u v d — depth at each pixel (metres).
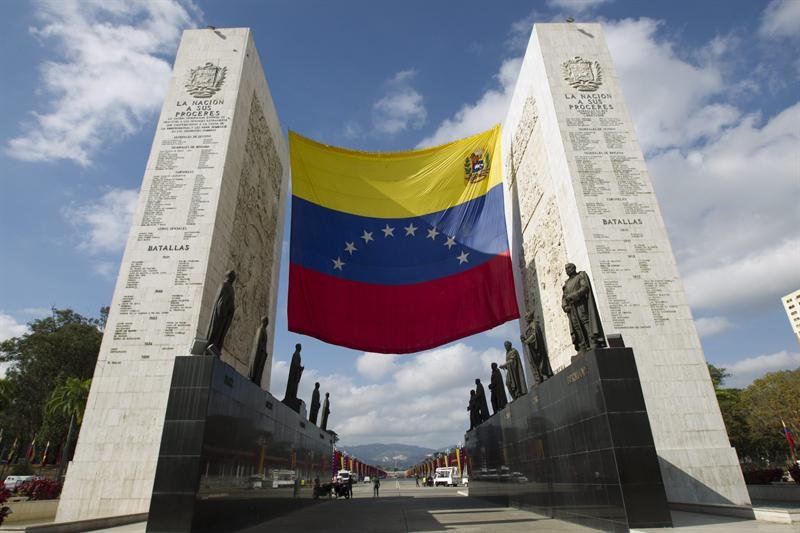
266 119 35.12
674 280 25.27
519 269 37.84
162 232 25.53
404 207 32.81
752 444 61.22
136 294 24.28
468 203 32.44
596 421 14.87
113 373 22.92
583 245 26.06
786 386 53.94
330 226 31.19
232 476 15.96
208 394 14.16
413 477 162.12
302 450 28.73
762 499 25.27
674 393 23.20
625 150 28.19
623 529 13.28
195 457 13.42
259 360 22.34
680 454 22.12
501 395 30.12
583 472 15.88
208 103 28.88
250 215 31.38
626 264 25.53
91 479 21.11
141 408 22.28
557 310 30.06
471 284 30.67
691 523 14.21
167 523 12.81
